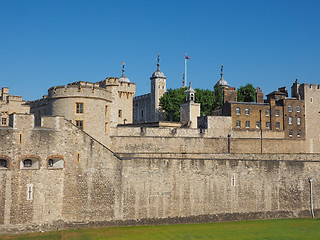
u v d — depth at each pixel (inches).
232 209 1953.7
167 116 4111.7
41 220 1608.0
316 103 2950.3
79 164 1695.4
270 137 2699.3
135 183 1796.3
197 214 1891.0
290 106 2869.1
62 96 1870.1
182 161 1882.4
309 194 2106.3
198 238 1619.1
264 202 2016.5
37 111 2495.1
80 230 1657.2
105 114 2001.7
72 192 1676.9
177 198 1862.7
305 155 2379.4
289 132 2842.0
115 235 1609.3
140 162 1813.5
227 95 2962.6
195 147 2261.3
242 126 2746.1
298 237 1673.2
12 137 1568.7
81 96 1870.1
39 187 1606.8
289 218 2046.0
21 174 1576.0
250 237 1657.2
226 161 1961.1
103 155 1744.6
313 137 2906.0
